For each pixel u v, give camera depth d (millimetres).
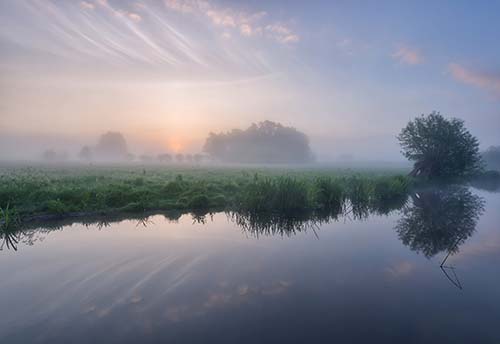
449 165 32781
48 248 8055
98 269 6492
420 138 33656
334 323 4441
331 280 6090
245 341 3967
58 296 5219
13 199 11727
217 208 14578
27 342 3938
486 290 5652
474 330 4277
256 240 9211
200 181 18562
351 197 17750
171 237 9383
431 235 10180
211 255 7613
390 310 4867
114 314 4633
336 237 9766
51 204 11984
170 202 14562
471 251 8281
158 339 3998
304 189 14445
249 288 5656
